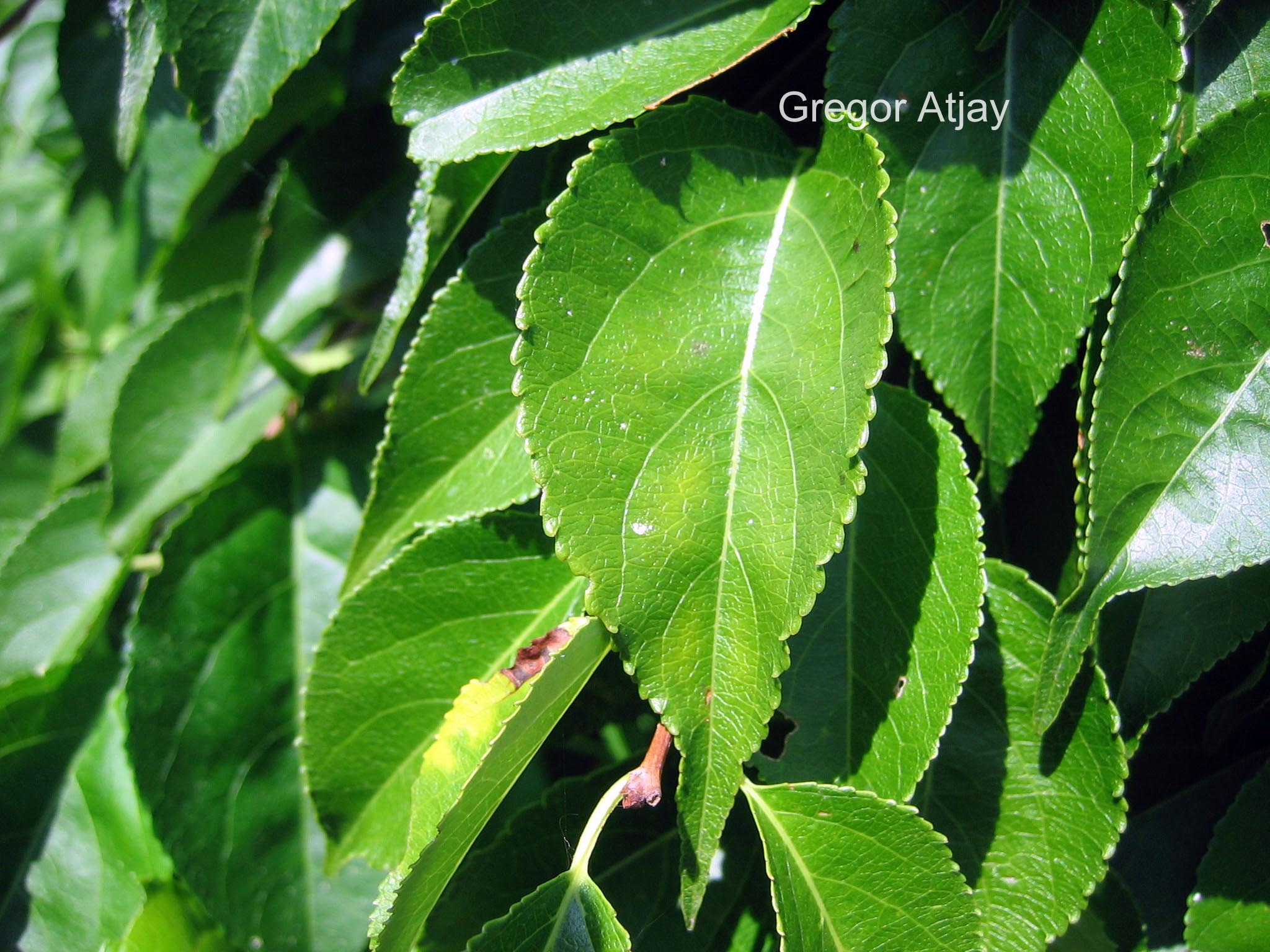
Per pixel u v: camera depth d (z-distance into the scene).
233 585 0.36
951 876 0.27
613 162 0.27
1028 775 0.28
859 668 0.28
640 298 0.27
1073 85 0.28
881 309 0.26
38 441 0.52
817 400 0.27
